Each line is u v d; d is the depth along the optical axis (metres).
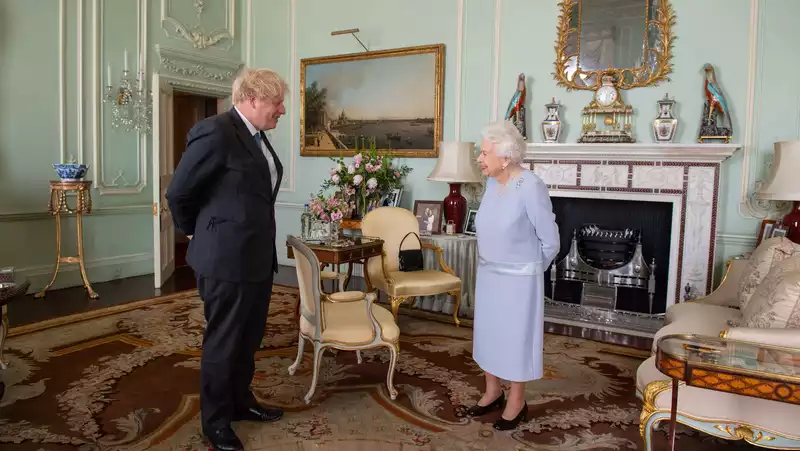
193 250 2.34
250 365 2.62
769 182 3.90
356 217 5.66
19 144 5.04
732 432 2.02
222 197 2.29
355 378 3.28
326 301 2.87
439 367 3.49
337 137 6.38
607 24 4.91
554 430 2.66
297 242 2.95
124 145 5.93
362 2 6.17
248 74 2.38
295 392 3.05
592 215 5.16
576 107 5.09
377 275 4.31
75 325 4.16
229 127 2.29
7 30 4.89
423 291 4.16
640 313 4.89
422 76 5.79
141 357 3.51
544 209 2.49
